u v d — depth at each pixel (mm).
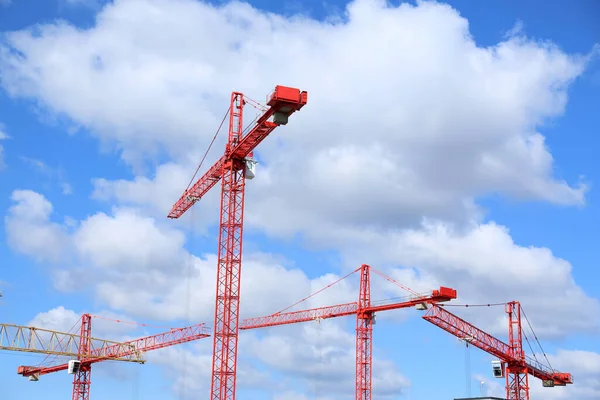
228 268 168500
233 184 172875
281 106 148000
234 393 163500
